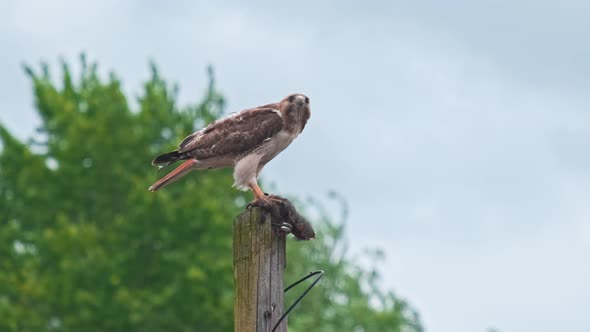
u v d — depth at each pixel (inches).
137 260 1040.8
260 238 319.6
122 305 991.6
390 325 1055.0
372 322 1050.1
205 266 1022.4
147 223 1045.2
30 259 1059.3
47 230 1034.7
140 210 1045.2
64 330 997.8
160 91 1194.0
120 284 1024.9
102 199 1103.6
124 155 1113.4
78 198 1106.7
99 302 995.3
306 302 1083.3
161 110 1168.2
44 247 1051.9
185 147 433.7
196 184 1148.5
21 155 1115.9
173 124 1174.3
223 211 1105.4
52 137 1167.0
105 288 1014.4
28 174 1106.7
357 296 1096.2
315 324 1056.8
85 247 1033.5
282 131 426.0
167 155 434.6
